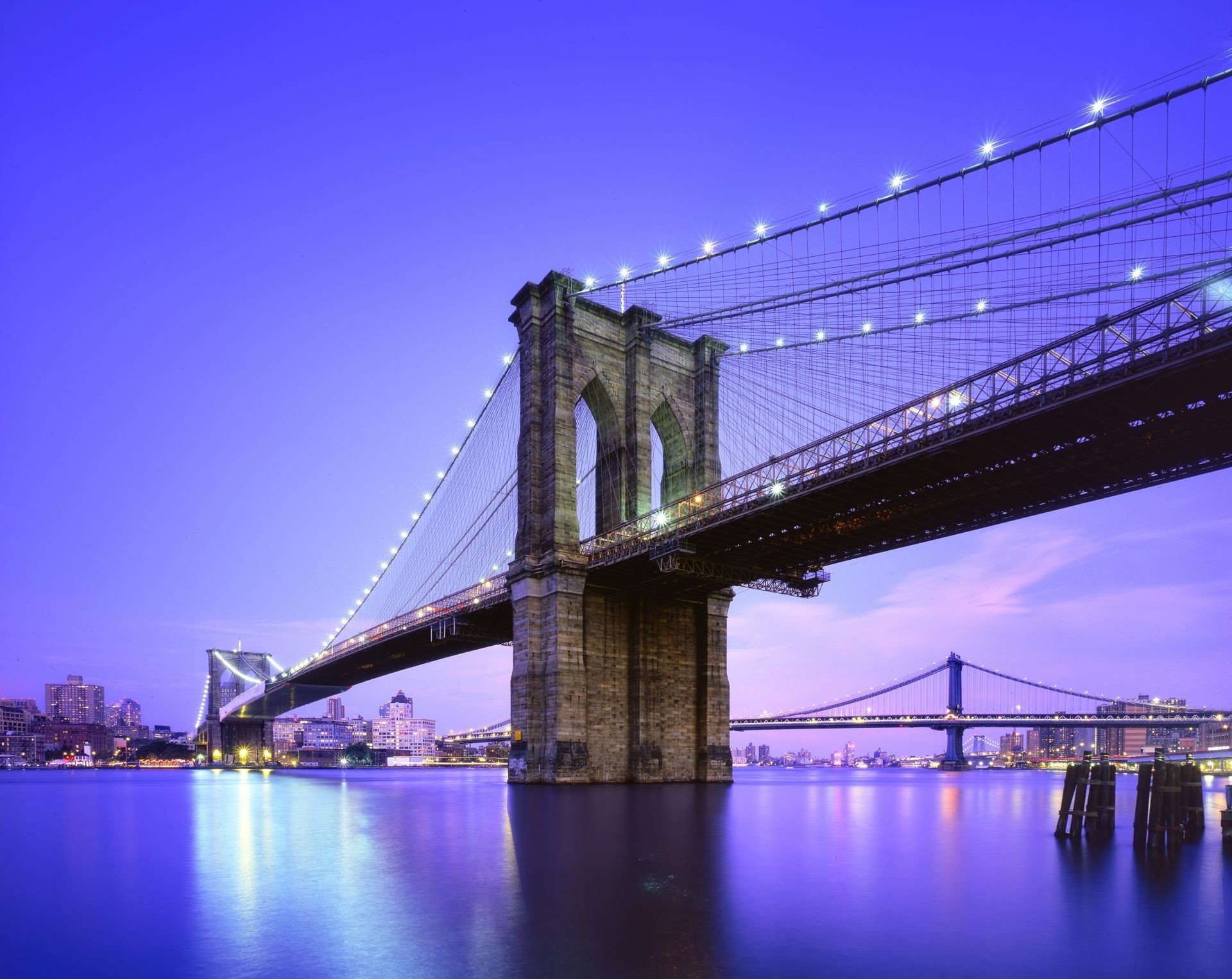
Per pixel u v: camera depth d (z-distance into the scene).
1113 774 25.89
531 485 60.22
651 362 65.56
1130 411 33.88
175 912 14.38
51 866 20.00
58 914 14.34
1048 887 16.17
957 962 11.19
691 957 11.34
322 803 44.91
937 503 43.06
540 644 57.72
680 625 63.44
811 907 14.29
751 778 118.50
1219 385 31.67
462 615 69.62
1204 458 36.84
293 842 24.45
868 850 21.70
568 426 60.19
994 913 13.90
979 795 56.25
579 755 55.44
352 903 14.88
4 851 23.08
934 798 51.94
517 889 16.06
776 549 52.03
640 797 44.59
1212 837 23.75
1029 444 36.88
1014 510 43.94
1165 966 11.15
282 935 12.67
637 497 62.19
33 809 42.12
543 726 56.47
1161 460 37.31
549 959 11.27
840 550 52.31
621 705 59.53
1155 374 30.62
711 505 48.56
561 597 56.75
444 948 11.84
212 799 51.31
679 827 28.12
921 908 14.26
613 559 54.62
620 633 60.56
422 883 16.78
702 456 67.25
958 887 16.19
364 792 59.09
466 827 28.19
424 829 27.58
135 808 42.69
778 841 23.86
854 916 13.64
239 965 11.17
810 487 42.50
